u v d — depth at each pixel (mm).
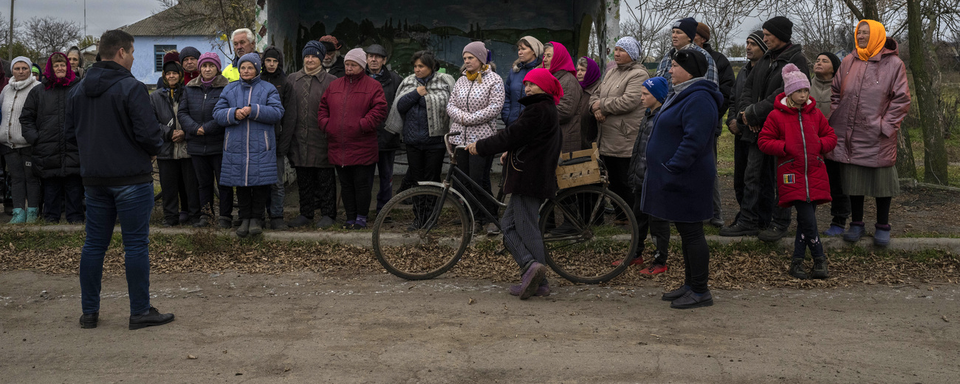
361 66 6129
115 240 6020
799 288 5004
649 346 3676
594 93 6242
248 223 6074
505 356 3521
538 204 4777
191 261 5684
